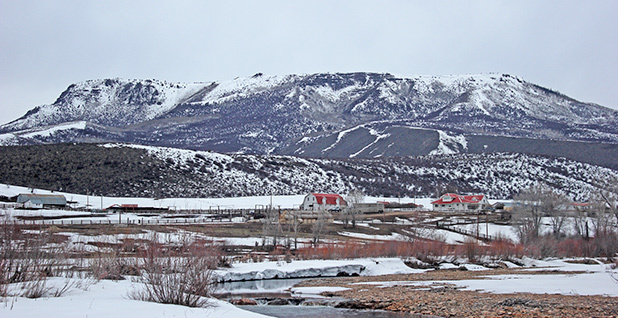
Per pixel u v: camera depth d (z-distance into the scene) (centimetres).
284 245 7719
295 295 4303
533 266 6881
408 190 19862
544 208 9731
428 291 4322
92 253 4566
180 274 3088
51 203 11538
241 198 15388
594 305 3438
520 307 3422
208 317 2580
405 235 9350
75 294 2986
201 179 16812
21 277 3112
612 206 8738
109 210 11400
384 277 5541
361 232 9988
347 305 3781
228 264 5491
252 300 3994
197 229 8512
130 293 3127
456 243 9288
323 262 6075
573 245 8306
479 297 3919
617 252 8044
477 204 14900
